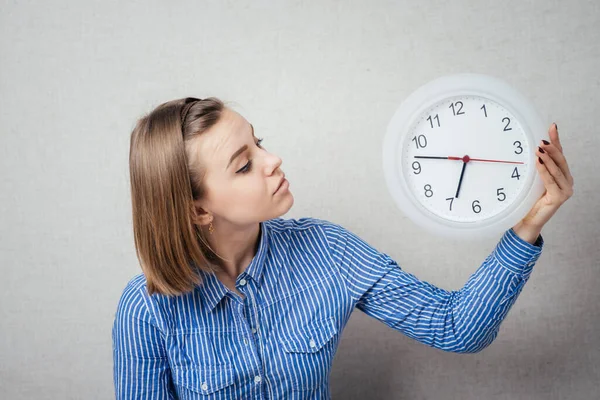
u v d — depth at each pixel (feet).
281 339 3.71
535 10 4.45
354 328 5.05
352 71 4.66
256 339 3.69
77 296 5.14
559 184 2.99
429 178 3.21
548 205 3.07
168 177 3.22
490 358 4.92
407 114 3.20
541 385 4.90
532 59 4.49
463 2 4.50
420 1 4.54
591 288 4.71
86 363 5.22
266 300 3.73
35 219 5.06
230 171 3.23
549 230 4.69
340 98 4.70
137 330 3.65
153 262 3.44
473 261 4.78
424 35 4.57
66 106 4.92
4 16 4.86
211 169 3.23
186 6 4.74
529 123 3.06
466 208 3.18
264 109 4.78
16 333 5.22
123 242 5.04
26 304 5.17
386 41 4.60
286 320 3.75
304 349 3.69
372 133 4.71
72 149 4.96
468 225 3.18
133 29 4.80
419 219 3.25
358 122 4.71
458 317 3.48
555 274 4.74
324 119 4.74
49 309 5.17
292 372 3.71
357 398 5.13
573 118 4.51
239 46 4.73
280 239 3.91
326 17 4.63
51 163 4.99
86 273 5.10
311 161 4.80
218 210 3.35
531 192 3.08
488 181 3.14
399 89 4.64
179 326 3.66
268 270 3.77
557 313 4.79
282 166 4.83
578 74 4.47
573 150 4.55
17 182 5.02
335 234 3.95
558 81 4.49
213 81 4.79
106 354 5.19
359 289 3.82
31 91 4.92
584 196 4.59
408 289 3.71
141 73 4.84
